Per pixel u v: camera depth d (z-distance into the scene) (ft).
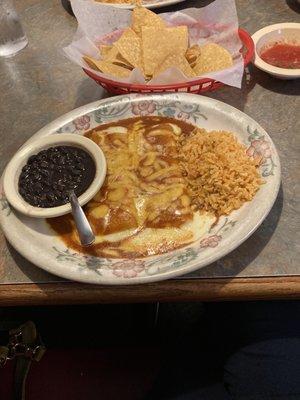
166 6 2.36
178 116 1.74
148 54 1.91
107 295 1.30
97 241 1.40
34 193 1.45
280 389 1.43
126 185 1.51
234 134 1.63
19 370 1.62
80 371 1.71
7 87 2.10
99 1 2.38
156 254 1.35
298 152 1.63
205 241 1.34
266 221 1.43
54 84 2.07
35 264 1.30
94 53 2.04
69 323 2.26
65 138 1.58
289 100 1.85
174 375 1.57
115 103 1.77
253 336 1.54
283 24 2.05
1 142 1.83
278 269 1.32
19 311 2.30
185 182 1.51
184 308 2.50
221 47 1.94
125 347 1.76
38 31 2.41
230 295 1.30
